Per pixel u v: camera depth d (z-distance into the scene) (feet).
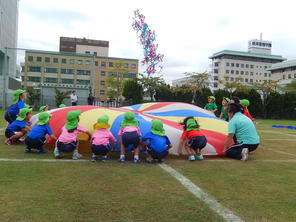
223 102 28.60
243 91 103.14
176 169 14.62
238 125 17.71
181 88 109.81
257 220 8.59
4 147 19.07
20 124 20.20
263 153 20.77
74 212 8.79
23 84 216.33
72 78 226.17
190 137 17.07
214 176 13.43
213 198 10.42
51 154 17.39
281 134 37.22
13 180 11.75
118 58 242.17
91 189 10.99
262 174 14.11
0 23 121.70
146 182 12.12
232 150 18.10
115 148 17.17
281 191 11.46
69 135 15.98
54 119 19.81
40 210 8.85
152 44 96.68
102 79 239.09
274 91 106.52
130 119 16.16
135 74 245.86
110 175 13.04
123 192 10.77
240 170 14.83
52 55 221.66
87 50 285.64
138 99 103.71
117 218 8.44
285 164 16.75
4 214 8.48
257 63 325.01
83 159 16.35
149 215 8.72
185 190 11.23
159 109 24.50
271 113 100.94
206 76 108.58
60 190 10.75
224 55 319.27
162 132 16.22
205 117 22.91
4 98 86.33
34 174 12.73
